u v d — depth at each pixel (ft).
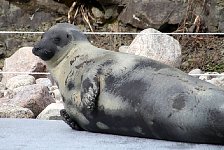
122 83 45.06
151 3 124.36
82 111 48.26
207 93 39.91
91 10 132.98
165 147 40.16
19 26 130.41
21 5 131.54
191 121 39.73
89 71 47.42
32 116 66.44
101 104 46.26
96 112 46.96
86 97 46.42
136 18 125.49
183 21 123.85
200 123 39.32
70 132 49.70
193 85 41.34
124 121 45.06
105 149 39.70
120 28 128.36
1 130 51.13
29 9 131.23
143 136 45.06
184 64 119.14
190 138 40.83
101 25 130.62
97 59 48.39
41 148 40.22
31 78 91.71
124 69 45.73
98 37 127.95
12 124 55.98
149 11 124.36
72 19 132.46
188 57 120.57
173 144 41.37
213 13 123.85
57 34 51.96
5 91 81.00
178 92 41.22
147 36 99.19
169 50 98.68
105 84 46.06
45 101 71.67
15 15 130.52
